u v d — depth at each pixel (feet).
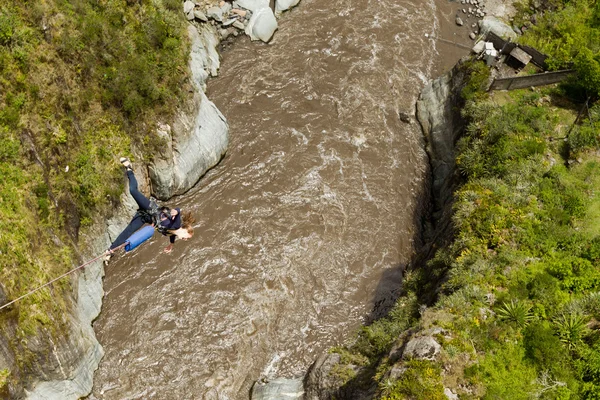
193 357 83.61
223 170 102.01
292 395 79.20
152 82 89.35
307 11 127.95
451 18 134.21
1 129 73.20
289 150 105.81
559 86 107.45
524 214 86.69
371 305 91.45
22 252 71.46
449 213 93.25
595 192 90.94
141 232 37.50
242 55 117.39
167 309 87.20
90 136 85.15
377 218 100.89
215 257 92.48
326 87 115.96
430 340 70.18
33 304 70.74
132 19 91.20
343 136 109.60
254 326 87.15
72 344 75.05
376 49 123.65
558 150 97.40
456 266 81.61
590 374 70.13
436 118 112.37
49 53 79.82
